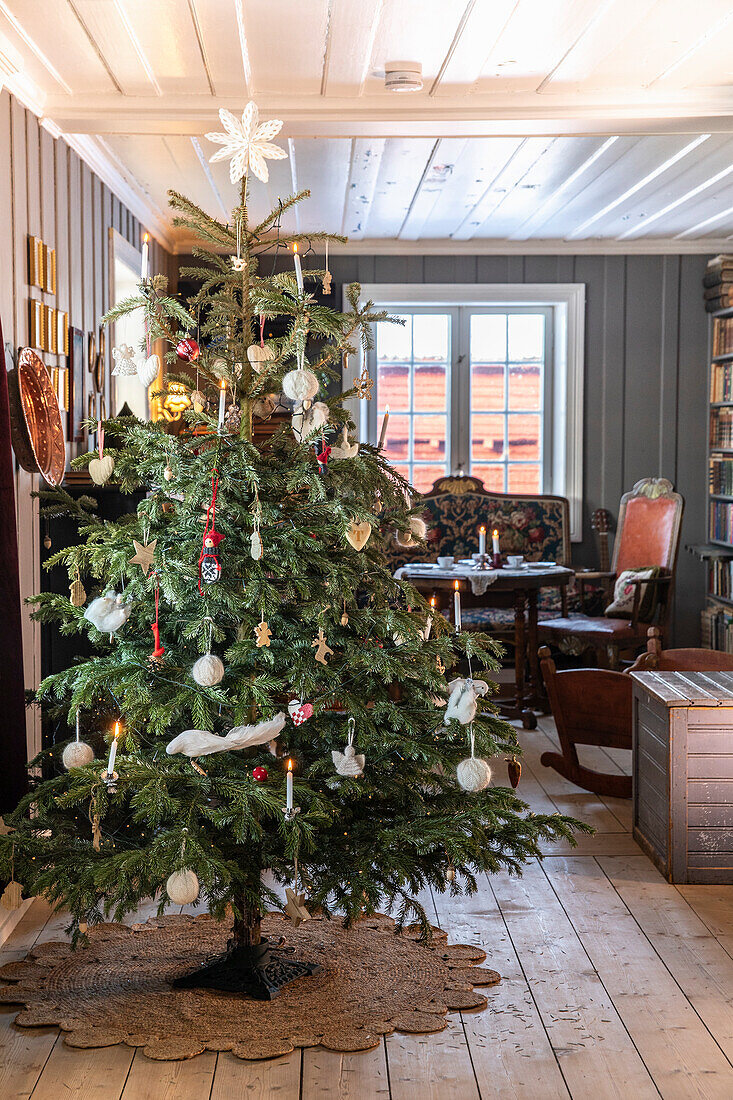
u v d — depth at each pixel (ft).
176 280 25.71
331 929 10.85
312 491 8.74
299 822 8.21
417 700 9.41
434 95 13.79
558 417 26.96
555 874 12.53
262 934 10.69
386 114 14.07
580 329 26.35
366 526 8.70
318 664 8.72
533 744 18.56
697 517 26.86
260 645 8.38
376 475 9.44
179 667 8.96
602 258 26.27
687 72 13.17
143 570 8.55
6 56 11.91
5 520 10.40
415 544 9.76
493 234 24.91
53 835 9.23
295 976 9.70
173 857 7.85
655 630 15.48
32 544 12.78
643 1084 8.12
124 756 8.76
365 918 11.08
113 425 9.28
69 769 8.59
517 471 27.35
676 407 26.61
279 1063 8.40
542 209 22.09
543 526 25.75
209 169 18.42
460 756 9.11
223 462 8.67
